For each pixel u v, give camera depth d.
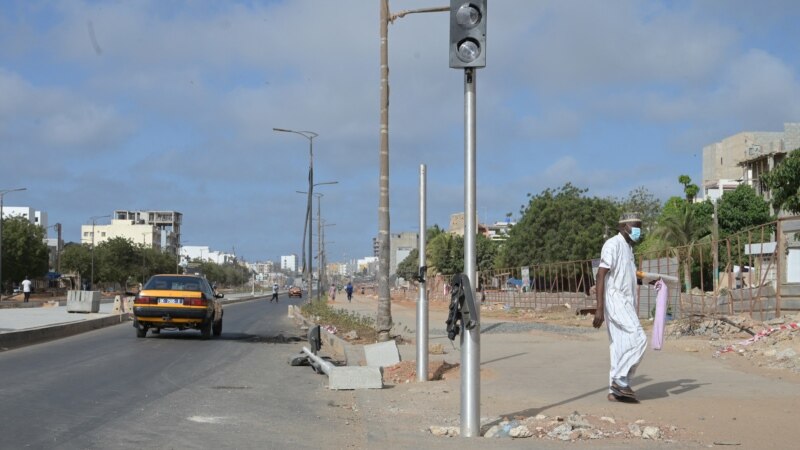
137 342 20.91
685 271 25.81
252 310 53.28
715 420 7.62
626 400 8.76
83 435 8.01
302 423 8.87
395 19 17.91
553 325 27.73
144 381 12.58
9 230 80.75
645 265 29.20
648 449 6.57
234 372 14.14
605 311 8.88
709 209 59.97
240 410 9.78
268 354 18.11
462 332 7.47
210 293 23.48
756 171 71.19
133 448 7.41
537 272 47.19
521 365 13.41
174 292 22.20
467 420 7.45
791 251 25.47
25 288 51.91
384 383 12.08
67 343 20.52
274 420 9.05
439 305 56.94
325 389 11.84
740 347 13.76
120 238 114.06
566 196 63.50
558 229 62.00
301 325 31.84
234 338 23.59
